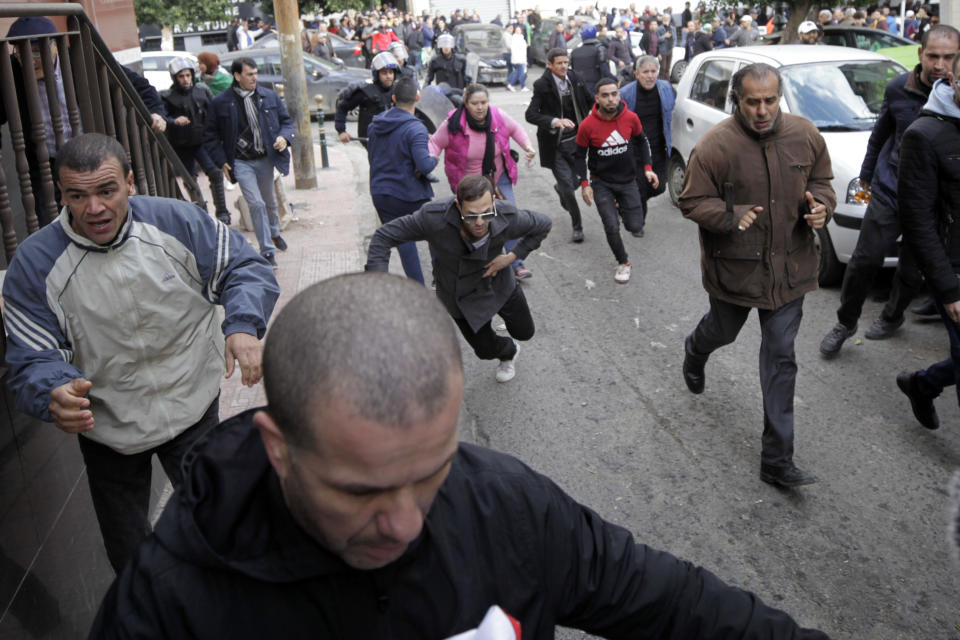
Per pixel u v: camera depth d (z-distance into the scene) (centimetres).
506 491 126
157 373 263
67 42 343
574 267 750
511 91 2183
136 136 408
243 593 110
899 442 439
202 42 2688
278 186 895
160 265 253
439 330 95
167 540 112
